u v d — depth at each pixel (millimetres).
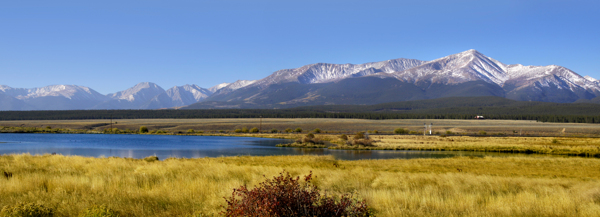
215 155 59906
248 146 80750
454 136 112938
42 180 15383
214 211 11070
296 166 31375
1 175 17297
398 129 142125
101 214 9922
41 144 82000
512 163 37688
